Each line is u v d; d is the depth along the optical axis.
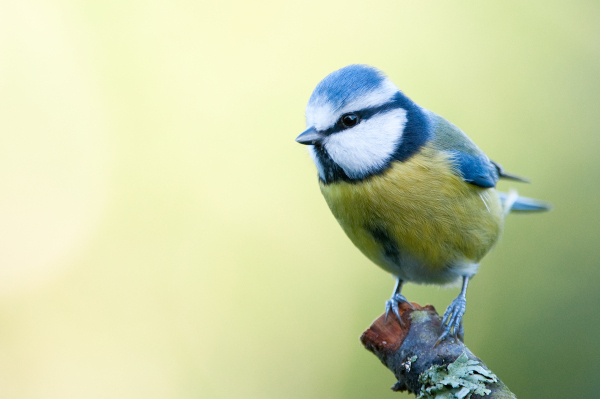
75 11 12.72
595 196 10.43
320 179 7.00
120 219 11.91
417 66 11.79
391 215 6.48
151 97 12.45
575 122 10.92
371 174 6.47
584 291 9.81
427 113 7.07
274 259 11.33
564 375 9.44
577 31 11.24
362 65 6.90
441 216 6.46
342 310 10.73
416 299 10.22
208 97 12.39
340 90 6.57
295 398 10.34
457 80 11.58
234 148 12.13
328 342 10.56
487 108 11.31
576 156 10.73
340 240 11.14
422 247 6.60
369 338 5.85
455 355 5.32
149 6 12.68
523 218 10.41
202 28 12.69
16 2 12.69
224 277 11.32
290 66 12.35
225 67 12.52
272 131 12.12
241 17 12.67
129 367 11.02
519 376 9.59
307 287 10.99
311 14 12.55
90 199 12.13
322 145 6.66
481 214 6.73
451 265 6.85
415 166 6.43
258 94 12.32
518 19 11.52
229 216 11.72
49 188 12.16
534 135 10.99
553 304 9.85
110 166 12.23
